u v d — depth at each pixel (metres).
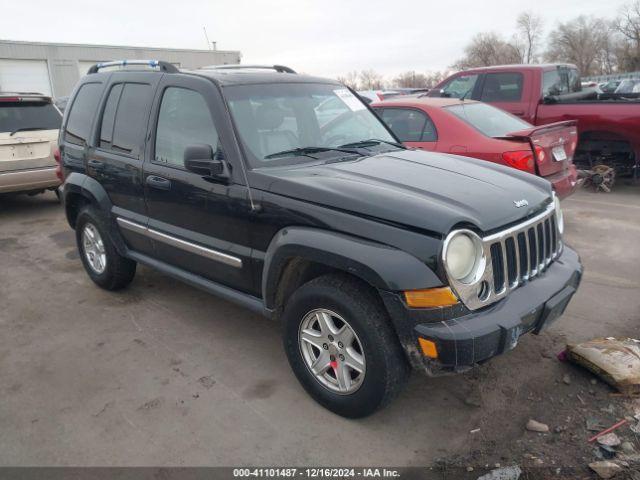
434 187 2.99
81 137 4.67
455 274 2.54
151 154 3.90
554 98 8.15
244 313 4.43
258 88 3.69
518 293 2.85
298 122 3.73
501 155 5.49
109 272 4.68
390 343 2.66
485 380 3.35
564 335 3.88
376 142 4.06
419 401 3.16
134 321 4.31
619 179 9.34
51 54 32.66
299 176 3.10
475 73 8.96
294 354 3.13
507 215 2.83
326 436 2.88
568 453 2.70
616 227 6.53
